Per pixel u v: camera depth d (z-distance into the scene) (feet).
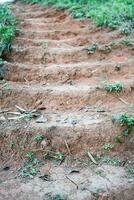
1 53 9.09
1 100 7.41
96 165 5.99
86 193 5.30
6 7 12.55
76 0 13.93
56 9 13.48
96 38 10.39
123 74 8.52
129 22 11.01
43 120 6.82
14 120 6.81
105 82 8.11
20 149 6.25
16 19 11.85
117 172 5.80
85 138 6.39
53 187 5.45
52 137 6.38
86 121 6.76
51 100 7.50
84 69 8.61
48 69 8.53
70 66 8.65
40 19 12.71
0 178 5.68
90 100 7.52
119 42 9.78
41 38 10.78
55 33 11.04
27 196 5.24
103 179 5.62
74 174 5.78
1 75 8.27
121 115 6.73
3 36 9.39
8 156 6.17
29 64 9.07
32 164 6.00
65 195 5.25
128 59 9.26
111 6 12.44
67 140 6.35
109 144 6.35
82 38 10.42
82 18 12.16
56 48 9.74
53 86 8.06
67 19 12.51
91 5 13.12
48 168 5.92
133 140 6.47
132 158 6.17
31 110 7.25
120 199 5.23
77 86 8.01
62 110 7.32
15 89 7.59
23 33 10.71
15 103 7.41
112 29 10.84
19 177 5.70
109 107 7.36
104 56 9.50
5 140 6.34
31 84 8.17
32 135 6.39
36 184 5.52
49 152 6.22
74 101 7.50
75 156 6.20
